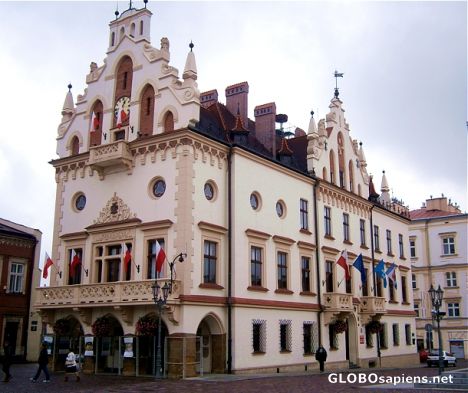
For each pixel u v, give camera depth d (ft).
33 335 151.12
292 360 117.39
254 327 109.40
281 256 120.78
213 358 102.68
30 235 154.61
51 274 117.50
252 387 79.87
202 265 100.89
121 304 98.63
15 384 87.10
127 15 120.06
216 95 140.46
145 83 112.37
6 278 146.61
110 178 112.47
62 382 89.92
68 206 118.62
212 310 101.09
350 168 155.94
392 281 168.25
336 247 139.95
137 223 104.83
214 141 107.45
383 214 169.48
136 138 110.42
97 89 120.88
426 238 227.40
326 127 149.69
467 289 215.51
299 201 129.39
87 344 106.93
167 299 94.27
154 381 88.74
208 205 104.63
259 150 129.08
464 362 184.55
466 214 219.61
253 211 113.80
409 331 173.47
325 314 130.00
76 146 122.72
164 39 112.16
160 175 104.37
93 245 111.75
